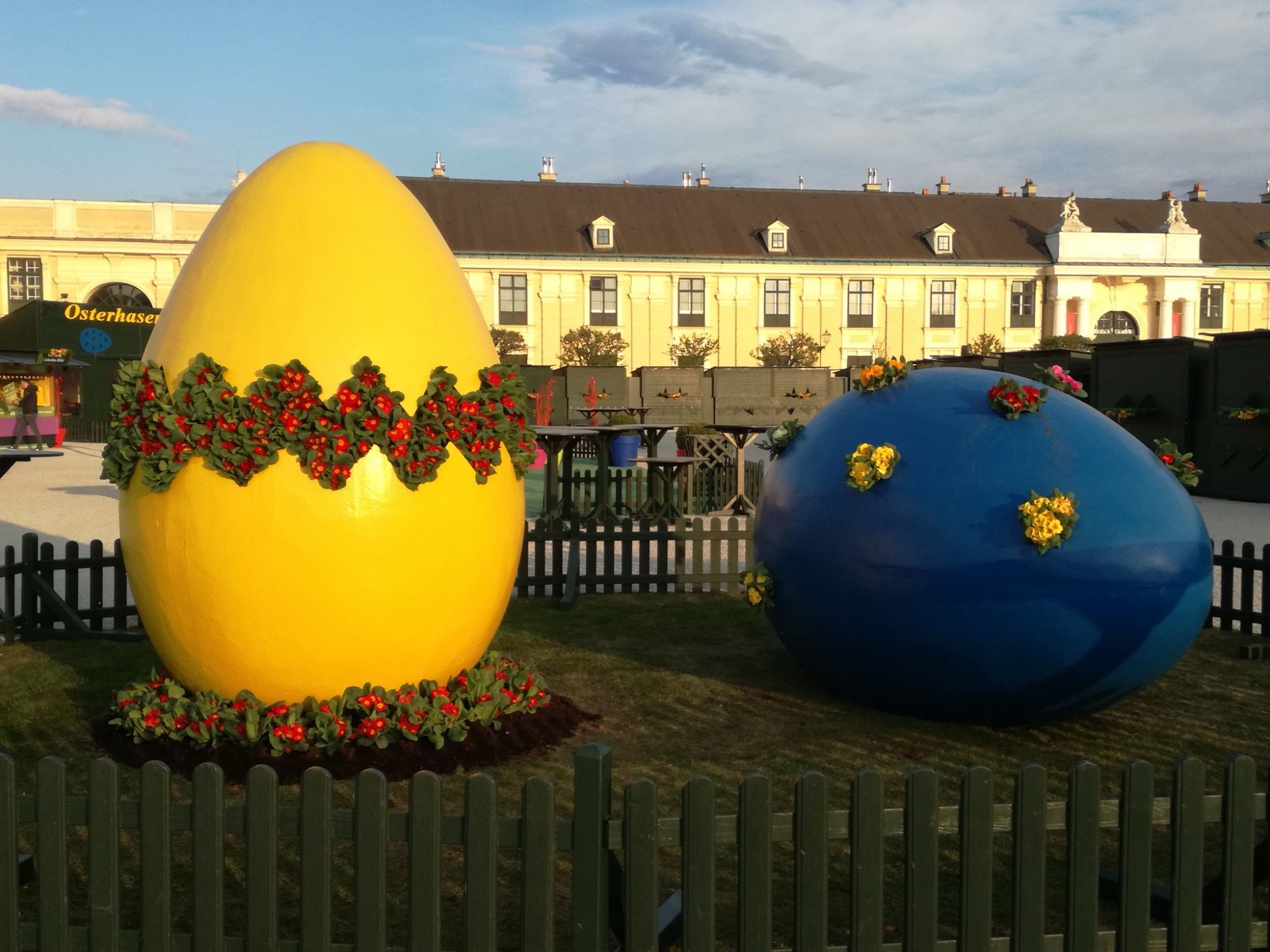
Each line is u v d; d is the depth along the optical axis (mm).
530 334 56719
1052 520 4770
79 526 13500
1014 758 5031
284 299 4625
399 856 3904
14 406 31188
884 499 5191
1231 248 62750
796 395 23156
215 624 4582
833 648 5465
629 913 2834
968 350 52938
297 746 4602
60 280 51906
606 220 56719
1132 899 2938
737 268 57688
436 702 4801
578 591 9188
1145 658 5012
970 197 64438
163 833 2904
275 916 2877
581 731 5367
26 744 5039
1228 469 18578
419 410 4598
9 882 2967
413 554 4625
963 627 4945
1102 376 21266
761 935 2828
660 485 15359
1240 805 2957
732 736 5312
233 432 4422
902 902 3631
